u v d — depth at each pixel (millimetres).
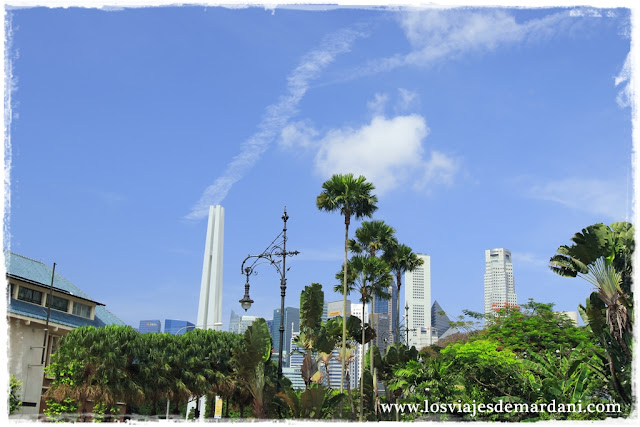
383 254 56656
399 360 54062
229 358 48750
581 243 28172
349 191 40656
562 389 29656
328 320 51781
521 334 45531
